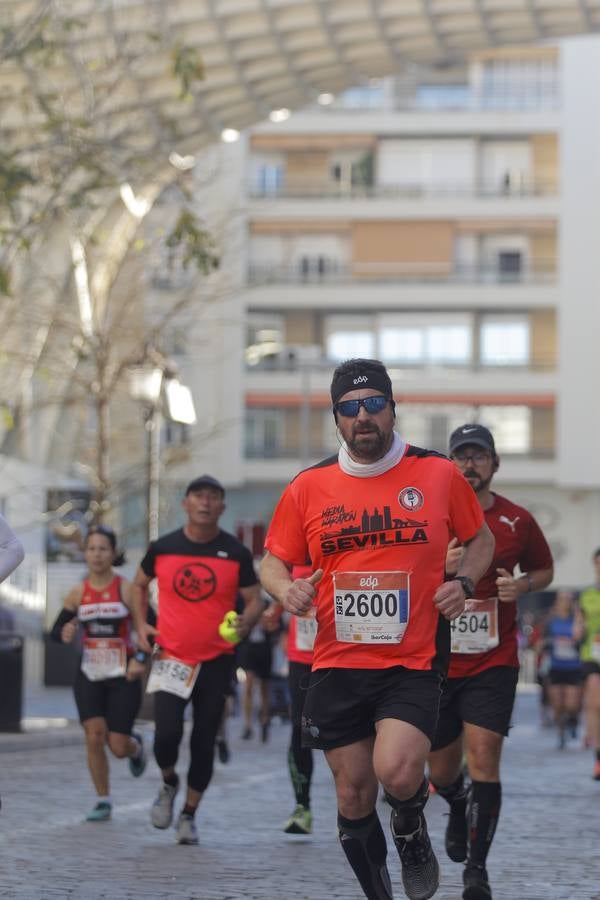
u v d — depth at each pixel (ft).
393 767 40.70
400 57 196.95
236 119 208.13
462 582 43.06
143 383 158.92
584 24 187.52
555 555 397.80
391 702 41.96
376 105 402.31
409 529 42.93
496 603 55.31
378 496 43.21
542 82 400.26
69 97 174.19
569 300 393.50
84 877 58.65
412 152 401.90
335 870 61.57
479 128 397.80
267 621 107.14
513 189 400.88
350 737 42.88
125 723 78.48
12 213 140.15
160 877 58.90
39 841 69.67
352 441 42.78
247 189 391.45
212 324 385.70
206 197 382.83
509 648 55.26
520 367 397.39
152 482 159.12
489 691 54.34
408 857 42.63
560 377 394.11
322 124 397.39
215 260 135.13
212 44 185.78
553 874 60.64
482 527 44.60
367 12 183.83
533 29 189.78
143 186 201.57
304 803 73.46
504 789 100.37
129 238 206.49
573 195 394.52
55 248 201.98
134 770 84.28
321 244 399.85
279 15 183.73
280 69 194.39
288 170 399.65
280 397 393.70
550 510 400.06
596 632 110.42
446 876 59.77
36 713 165.27
